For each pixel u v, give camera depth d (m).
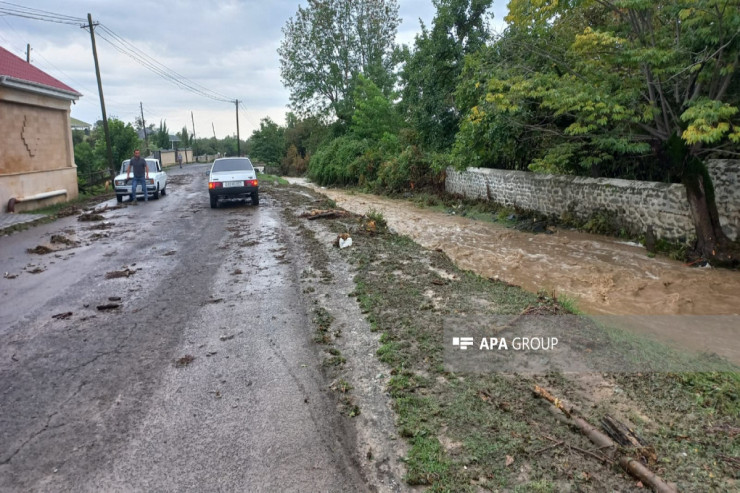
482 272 8.19
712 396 3.42
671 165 9.09
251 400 3.67
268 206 16.30
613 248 9.89
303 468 2.88
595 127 9.23
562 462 2.79
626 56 8.53
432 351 4.30
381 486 2.71
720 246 8.43
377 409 3.48
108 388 3.91
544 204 13.42
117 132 32.53
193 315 5.61
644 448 2.79
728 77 8.02
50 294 6.59
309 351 4.52
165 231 11.59
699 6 7.62
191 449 3.09
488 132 12.71
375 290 6.15
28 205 15.81
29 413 3.56
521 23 10.71
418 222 13.87
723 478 2.59
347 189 27.62
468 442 3.00
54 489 2.75
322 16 37.47
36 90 15.92
